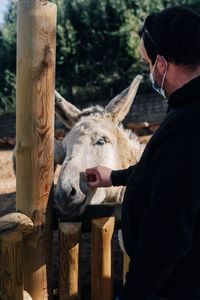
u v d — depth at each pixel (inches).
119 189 101.0
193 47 44.9
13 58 663.1
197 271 47.2
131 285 44.6
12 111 657.0
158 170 44.1
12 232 62.9
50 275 73.7
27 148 65.3
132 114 507.2
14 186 274.4
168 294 49.1
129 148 105.5
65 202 81.4
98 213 75.8
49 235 71.1
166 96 52.8
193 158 41.6
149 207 43.9
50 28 62.1
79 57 596.4
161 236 42.2
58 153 100.9
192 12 46.1
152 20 48.8
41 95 63.6
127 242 55.3
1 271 63.6
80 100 578.9
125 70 583.5
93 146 92.9
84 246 163.0
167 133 44.3
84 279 129.6
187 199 41.4
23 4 60.4
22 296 65.1
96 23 571.8
